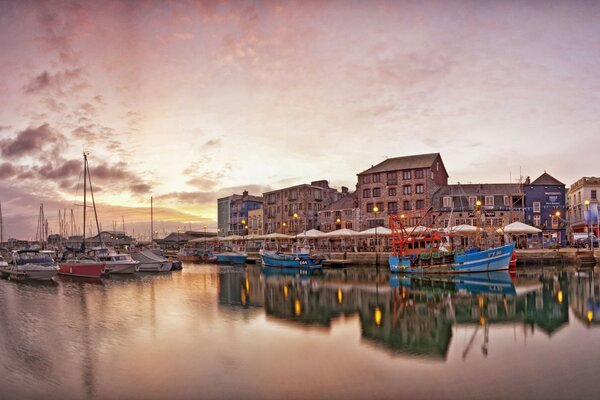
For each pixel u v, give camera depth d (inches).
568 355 574.2
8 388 470.9
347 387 467.2
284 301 1051.3
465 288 1268.5
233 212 4168.3
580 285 1291.8
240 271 2078.0
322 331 720.3
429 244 1926.7
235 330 728.3
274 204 3585.1
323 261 2247.8
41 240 3617.1
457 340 657.6
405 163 2896.2
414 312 894.4
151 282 1545.3
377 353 589.9
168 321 804.6
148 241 4872.0
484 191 2711.6
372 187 2942.9
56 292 1255.5
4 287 1392.7
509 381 481.4
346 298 1095.0
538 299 1040.8
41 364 548.1
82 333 707.4
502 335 689.0
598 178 2544.3
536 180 2802.7
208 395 450.0
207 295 1172.5
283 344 636.1
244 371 518.3
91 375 508.4
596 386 464.8
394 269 1813.5
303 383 478.3
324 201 3528.5
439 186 2920.8
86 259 1958.7
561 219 2591.0
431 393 450.0
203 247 4035.4
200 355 581.0
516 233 2193.7
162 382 485.1
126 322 796.0
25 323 789.9
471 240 2519.7
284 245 3058.6
